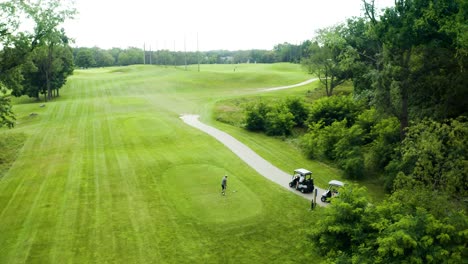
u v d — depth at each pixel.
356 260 14.69
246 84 91.38
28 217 24.50
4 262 19.70
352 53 47.88
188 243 22.00
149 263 20.00
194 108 62.34
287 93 74.31
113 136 44.75
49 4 36.19
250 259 20.77
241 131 49.91
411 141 25.38
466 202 20.06
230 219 24.66
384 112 34.12
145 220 24.42
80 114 57.25
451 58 31.91
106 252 20.81
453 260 13.01
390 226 14.59
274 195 29.09
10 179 31.28
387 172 33.19
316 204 27.84
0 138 43.22
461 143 22.45
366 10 35.03
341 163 36.06
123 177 31.72
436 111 32.38
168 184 30.33
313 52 71.31
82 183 30.27
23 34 34.94
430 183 21.12
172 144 42.06
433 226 13.94
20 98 84.56
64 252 20.69
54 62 76.62
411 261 13.16
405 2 32.28
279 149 42.81
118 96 76.06
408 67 33.81
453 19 28.16
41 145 41.16
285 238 23.00
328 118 48.34
